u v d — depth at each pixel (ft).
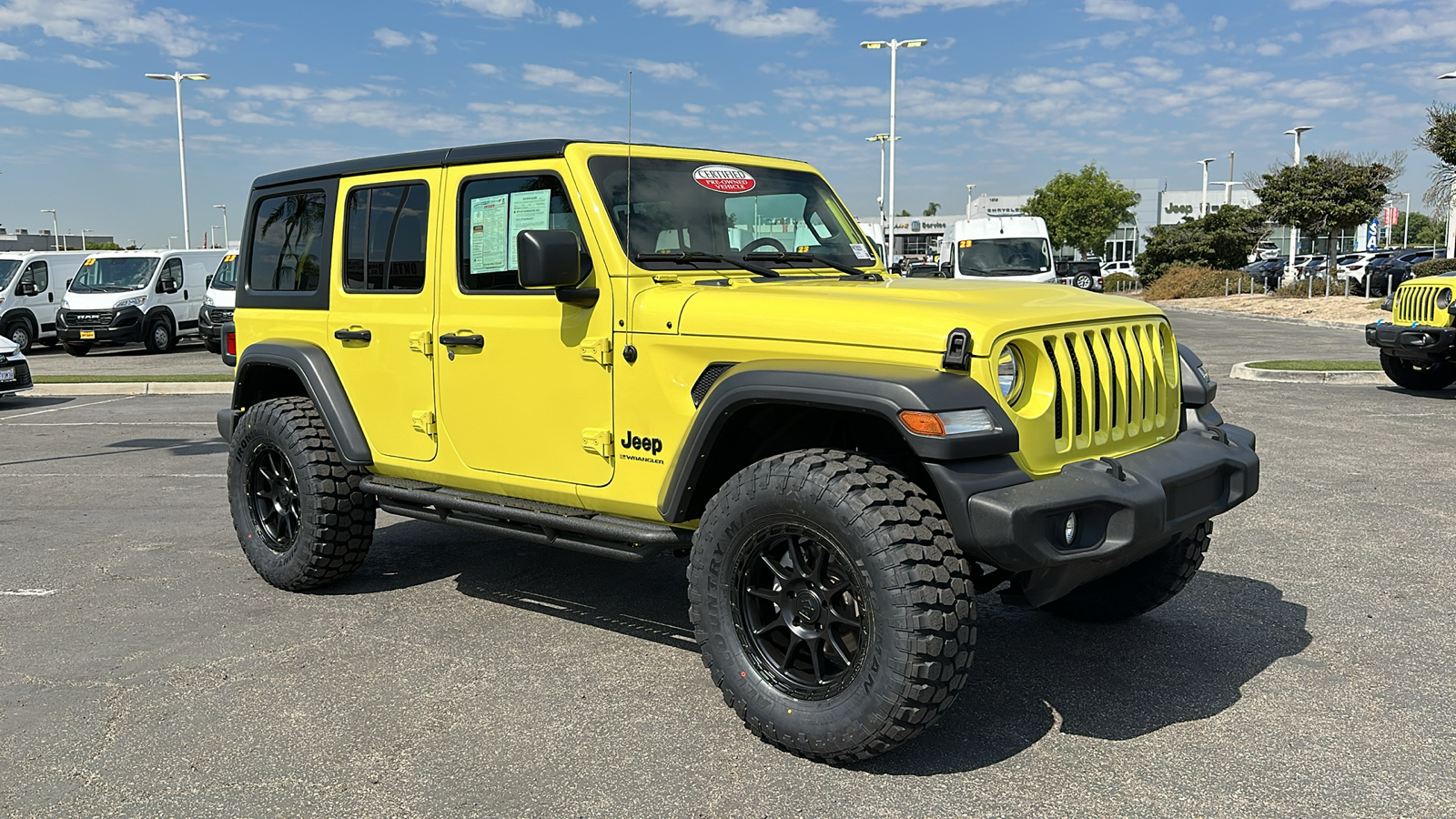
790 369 11.21
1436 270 89.56
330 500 16.63
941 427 10.23
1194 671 13.85
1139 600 15.07
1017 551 10.32
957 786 10.82
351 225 16.43
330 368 16.75
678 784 10.95
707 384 12.35
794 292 12.50
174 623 16.10
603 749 11.76
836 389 10.73
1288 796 10.53
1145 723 12.30
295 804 10.63
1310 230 110.52
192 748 11.88
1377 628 15.30
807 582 11.39
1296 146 125.90
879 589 10.44
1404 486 24.30
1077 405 11.88
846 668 11.07
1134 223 230.27
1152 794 10.62
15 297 77.92
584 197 13.35
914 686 10.39
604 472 13.42
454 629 15.78
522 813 10.40
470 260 14.74
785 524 11.18
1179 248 164.14
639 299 12.91
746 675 11.68
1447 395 39.73
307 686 13.62
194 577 18.58
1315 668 13.87
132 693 13.42
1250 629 15.38
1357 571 17.97
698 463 11.96
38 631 15.80
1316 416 34.78
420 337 15.26
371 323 16.02
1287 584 17.38
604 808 10.47
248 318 18.34
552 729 12.30
